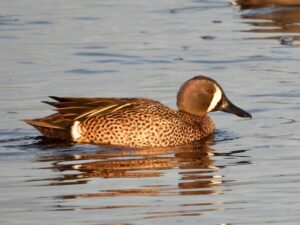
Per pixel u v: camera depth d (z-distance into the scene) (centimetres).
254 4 2769
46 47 2283
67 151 1462
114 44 2316
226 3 2872
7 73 2017
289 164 1369
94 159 1416
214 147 1491
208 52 2216
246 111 1644
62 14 2717
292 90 1852
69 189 1255
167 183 1283
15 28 2514
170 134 1509
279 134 1559
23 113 1692
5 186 1276
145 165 1377
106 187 1263
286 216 1138
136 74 2005
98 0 2950
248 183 1277
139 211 1159
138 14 2714
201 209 1166
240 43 2312
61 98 1529
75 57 2175
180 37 2391
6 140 1527
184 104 1573
